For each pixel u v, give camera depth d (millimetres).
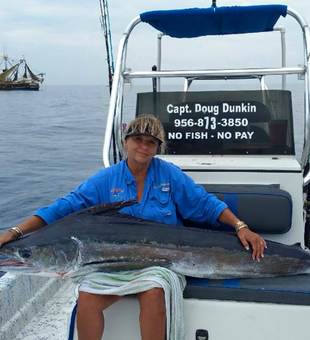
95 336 2332
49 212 2723
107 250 2502
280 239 3090
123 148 3615
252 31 4227
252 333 2436
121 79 3648
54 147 15906
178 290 2396
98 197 2820
